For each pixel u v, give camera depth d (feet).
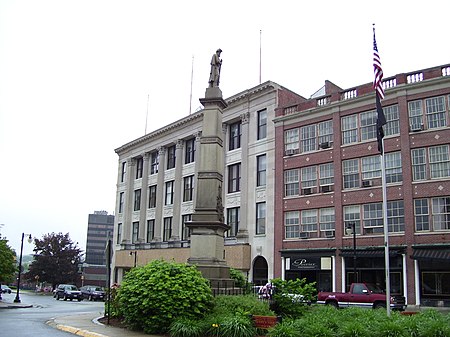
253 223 140.36
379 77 63.16
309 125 131.75
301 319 44.83
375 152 116.26
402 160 110.83
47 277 278.26
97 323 61.52
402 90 112.98
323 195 125.08
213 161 67.72
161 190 187.01
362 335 39.40
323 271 122.21
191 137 176.45
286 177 134.62
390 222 111.55
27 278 283.79
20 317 78.18
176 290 50.55
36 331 54.75
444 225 103.45
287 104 142.92
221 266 63.41
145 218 195.72
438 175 106.01
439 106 108.06
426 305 101.50
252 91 145.89
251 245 139.44
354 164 120.67
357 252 114.11
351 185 120.37
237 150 150.82
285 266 129.18
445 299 99.91
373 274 112.88
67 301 169.37
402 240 108.47
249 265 138.21
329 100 129.80
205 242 64.18
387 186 113.09
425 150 108.47
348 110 123.44
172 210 179.42
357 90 123.85
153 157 199.93
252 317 47.62
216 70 71.67
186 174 174.70
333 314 50.16
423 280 104.01
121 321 60.03
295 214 130.72
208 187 66.90
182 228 172.65
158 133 191.01
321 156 127.03
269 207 136.15
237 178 150.82
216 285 60.75
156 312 50.14
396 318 45.47
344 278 116.57
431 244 102.78
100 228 559.38
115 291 65.41
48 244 285.43
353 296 90.53
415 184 108.17
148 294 50.37
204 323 47.67
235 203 148.25
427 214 105.91
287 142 136.15
